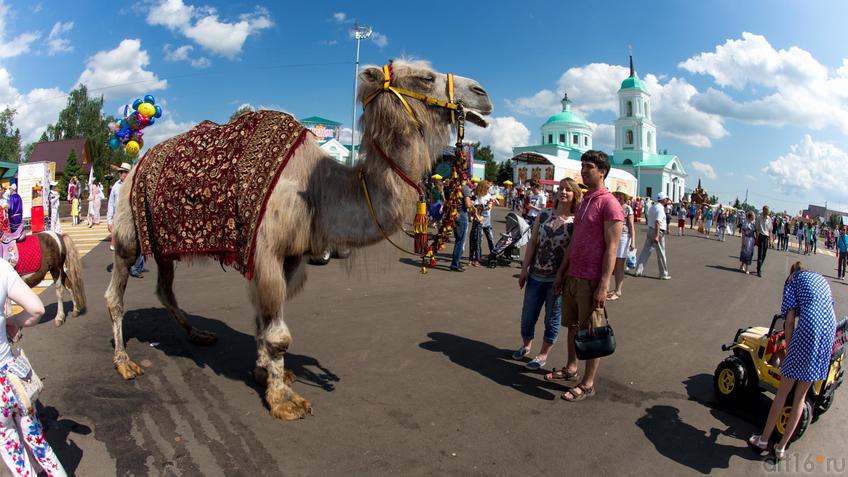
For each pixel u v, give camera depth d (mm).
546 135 83688
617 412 4320
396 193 3826
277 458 3393
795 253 26719
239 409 4070
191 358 5145
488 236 11680
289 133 4043
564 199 4988
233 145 4066
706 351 6078
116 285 4691
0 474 2896
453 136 4145
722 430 4062
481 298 8359
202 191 4039
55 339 5582
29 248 5684
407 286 9070
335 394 4438
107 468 3195
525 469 3404
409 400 4375
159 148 4582
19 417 2609
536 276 5176
